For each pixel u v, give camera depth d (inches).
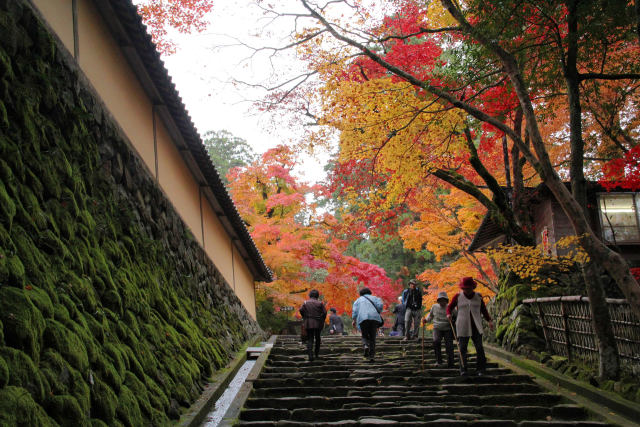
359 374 349.1
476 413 273.7
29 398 130.6
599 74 303.3
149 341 240.7
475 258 697.6
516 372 348.2
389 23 455.5
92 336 182.5
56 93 214.4
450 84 379.6
